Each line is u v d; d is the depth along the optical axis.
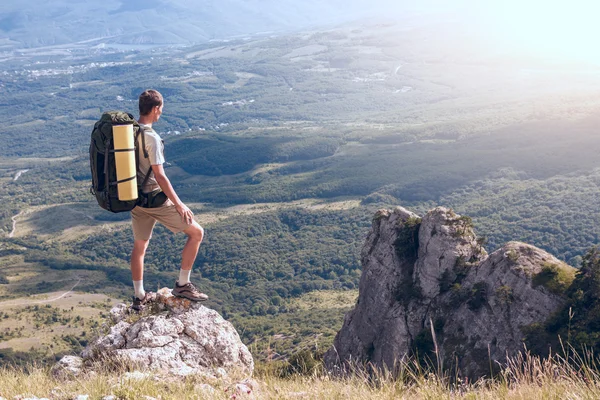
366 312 62.50
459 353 49.34
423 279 58.12
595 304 42.78
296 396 7.09
